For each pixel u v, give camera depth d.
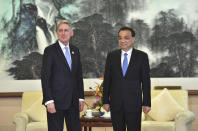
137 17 6.63
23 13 6.75
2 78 6.75
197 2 6.57
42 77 3.85
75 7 6.71
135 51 4.22
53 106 3.79
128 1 6.64
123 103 4.09
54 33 6.71
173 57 6.57
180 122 5.34
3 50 6.76
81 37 6.71
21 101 6.79
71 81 3.92
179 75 6.56
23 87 6.73
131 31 4.18
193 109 6.53
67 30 3.92
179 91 6.14
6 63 6.76
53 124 3.86
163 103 5.94
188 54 6.56
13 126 6.79
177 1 6.59
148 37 6.61
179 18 6.59
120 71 4.14
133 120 4.08
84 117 5.25
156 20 6.61
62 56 3.91
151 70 6.59
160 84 6.58
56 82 3.88
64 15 6.71
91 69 6.68
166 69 6.58
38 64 6.73
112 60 4.21
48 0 6.73
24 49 6.74
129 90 4.08
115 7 6.66
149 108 4.16
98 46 6.68
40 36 6.73
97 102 5.47
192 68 6.55
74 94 3.96
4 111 6.80
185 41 6.57
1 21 6.77
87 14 6.70
